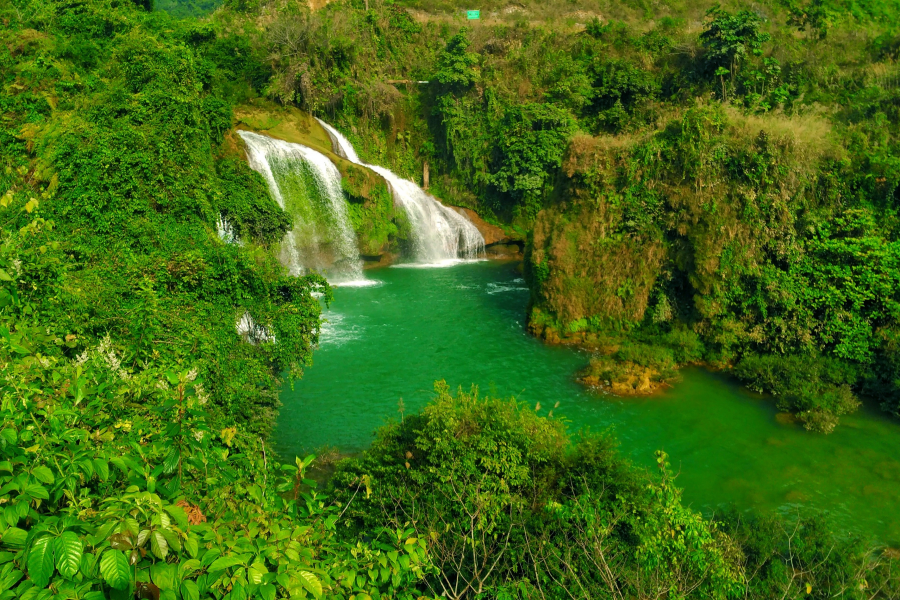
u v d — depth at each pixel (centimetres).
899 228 1848
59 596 252
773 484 1234
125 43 2141
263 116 3419
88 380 470
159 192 1684
